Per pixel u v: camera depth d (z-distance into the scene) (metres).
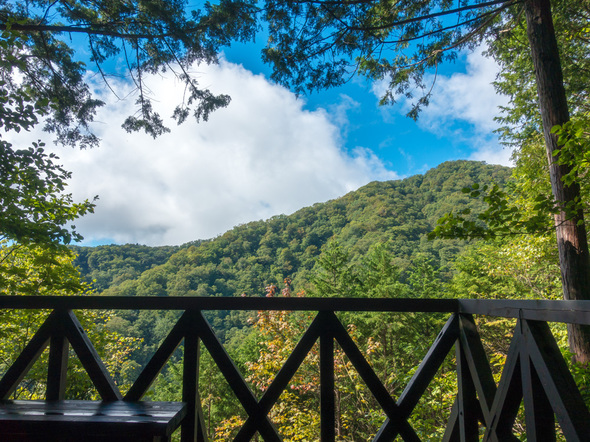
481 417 1.74
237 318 28.97
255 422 1.70
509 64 9.34
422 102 6.74
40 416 1.31
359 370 1.74
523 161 9.52
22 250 5.59
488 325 12.34
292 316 10.18
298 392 9.79
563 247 4.41
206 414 14.95
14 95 4.08
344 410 10.29
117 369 10.20
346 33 5.63
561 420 1.10
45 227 4.62
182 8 5.78
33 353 1.78
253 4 5.68
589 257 4.34
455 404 1.86
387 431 1.71
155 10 5.45
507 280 13.45
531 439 1.25
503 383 1.44
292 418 8.22
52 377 1.76
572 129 3.16
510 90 10.13
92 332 6.75
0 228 4.37
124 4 5.64
